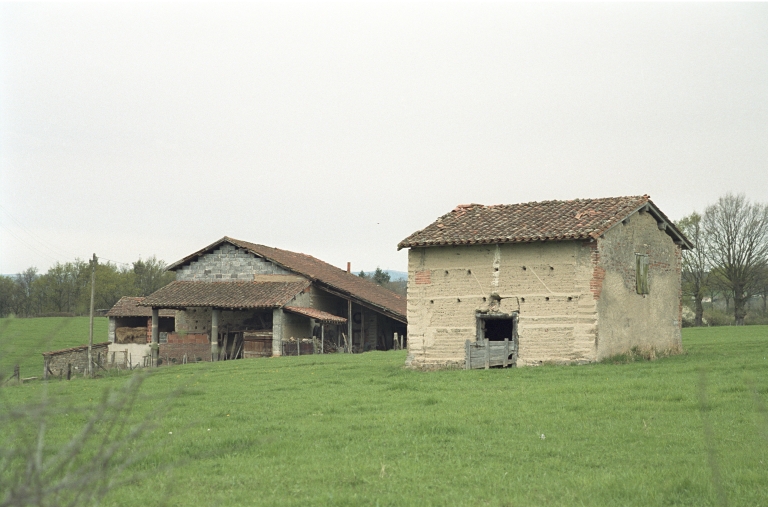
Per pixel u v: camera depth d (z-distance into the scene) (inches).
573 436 596.4
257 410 778.8
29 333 2972.4
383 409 762.8
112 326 2300.7
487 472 490.0
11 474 401.7
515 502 419.2
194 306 1995.6
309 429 653.3
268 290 2064.5
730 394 764.6
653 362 1137.4
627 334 1208.2
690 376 920.3
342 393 916.6
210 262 2277.3
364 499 432.8
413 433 627.8
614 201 1264.8
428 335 1225.4
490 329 1304.1
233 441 600.7
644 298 1272.1
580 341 1120.2
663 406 713.6
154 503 433.7
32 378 1480.1
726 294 3430.1
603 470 488.7
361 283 2573.8
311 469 511.2
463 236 1205.1
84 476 234.4
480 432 618.8
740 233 2974.9
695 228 3134.8
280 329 1946.4
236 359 1845.5
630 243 1238.3
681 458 508.4
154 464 536.1
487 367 1157.7
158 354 2032.5
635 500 414.3
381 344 2358.5
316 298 2192.4
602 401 751.7
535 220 1228.5
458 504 418.6
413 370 1214.3
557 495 435.2
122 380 1267.2
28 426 597.3
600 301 1131.9
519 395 820.0
